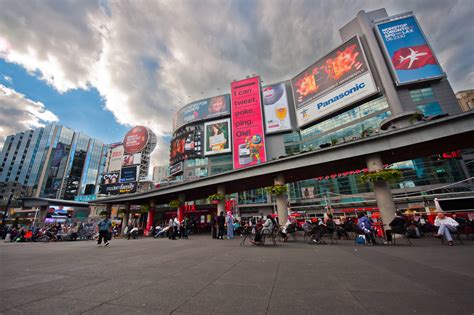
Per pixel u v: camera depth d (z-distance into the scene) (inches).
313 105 2153.1
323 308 111.4
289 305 116.1
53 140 4842.5
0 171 4854.8
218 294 135.3
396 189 1441.9
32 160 4813.0
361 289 143.3
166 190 1391.5
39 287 151.7
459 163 1359.5
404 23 1851.6
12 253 365.7
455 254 284.4
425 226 544.1
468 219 576.7
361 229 467.5
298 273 192.7
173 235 728.3
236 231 831.1
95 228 989.2
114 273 197.0
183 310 109.9
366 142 722.8
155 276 184.4
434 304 114.3
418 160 1444.4
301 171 931.3
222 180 1095.0
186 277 180.1
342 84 1961.1
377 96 1765.5
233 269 211.8
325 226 482.6
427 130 638.5
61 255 332.2
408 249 353.7
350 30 2140.7
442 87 1631.4
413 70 1699.1
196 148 2778.1
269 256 297.3
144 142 2842.0
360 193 1568.7
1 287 152.5
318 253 324.5
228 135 2640.3
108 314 104.7
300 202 1813.5
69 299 126.6
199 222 1371.8
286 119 2396.7
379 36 1888.5
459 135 615.5
